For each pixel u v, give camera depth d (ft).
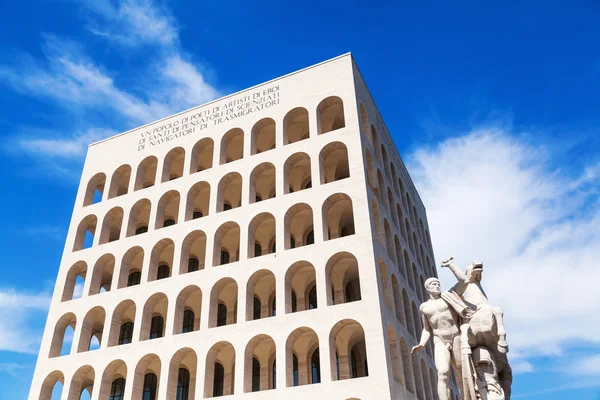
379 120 169.07
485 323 35.32
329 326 115.75
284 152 144.56
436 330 37.14
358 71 156.46
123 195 163.84
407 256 157.89
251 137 153.07
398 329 125.18
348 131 139.13
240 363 120.67
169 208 170.50
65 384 138.21
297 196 135.64
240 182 156.76
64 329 151.84
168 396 125.49
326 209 132.67
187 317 155.84
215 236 141.38
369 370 108.27
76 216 168.04
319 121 146.61
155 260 148.56
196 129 164.04
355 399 107.24
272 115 152.87
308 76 153.99
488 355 34.83
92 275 153.79
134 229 158.81
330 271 125.49
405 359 125.80
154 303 143.02
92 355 139.44
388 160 165.68
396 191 169.89
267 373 138.10
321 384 110.93
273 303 147.23
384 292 128.06
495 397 33.45
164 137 168.76
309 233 152.87
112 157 174.81
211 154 171.42
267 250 154.30
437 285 38.40
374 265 118.52
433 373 150.30
